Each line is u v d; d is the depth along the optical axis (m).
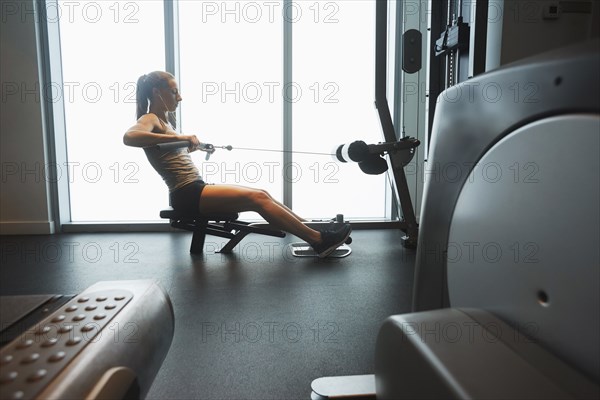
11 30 3.39
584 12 1.11
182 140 2.61
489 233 0.53
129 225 3.72
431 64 2.69
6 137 3.50
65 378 0.39
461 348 0.46
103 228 3.71
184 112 3.78
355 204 4.10
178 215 2.80
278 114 3.87
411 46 2.46
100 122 3.77
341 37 3.86
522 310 0.47
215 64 3.78
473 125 0.56
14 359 0.42
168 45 3.66
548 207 0.43
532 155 0.45
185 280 2.29
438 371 0.44
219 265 2.60
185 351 1.45
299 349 1.47
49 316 0.53
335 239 2.75
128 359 0.49
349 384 1.15
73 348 0.45
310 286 2.18
